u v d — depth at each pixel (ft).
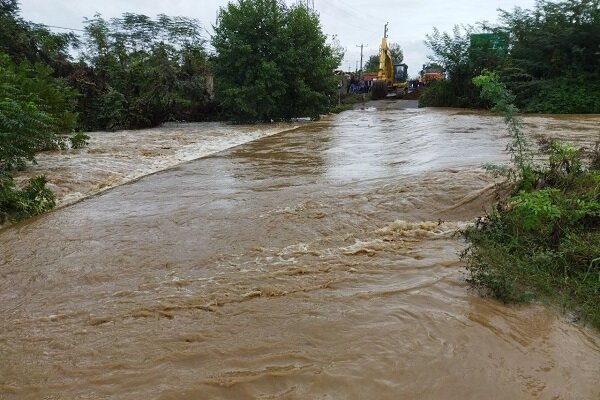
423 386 9.41
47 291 14.21
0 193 22.06
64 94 49.42
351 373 9.74
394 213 20.25
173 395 9.25
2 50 58.90
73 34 88.33
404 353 10.35
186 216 20.80
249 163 33.65
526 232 15.88
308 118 78.69
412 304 12.48
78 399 9.24
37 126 31.68
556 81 80.38
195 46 82.89
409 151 35.01
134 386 9.57
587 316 11.69
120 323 12.09
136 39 94.84
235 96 68.13
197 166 33.09
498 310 12.10
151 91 65.72
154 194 25.17
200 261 15.98
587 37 79.30
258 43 67.21
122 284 14.48
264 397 9.18
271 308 12.55
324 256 16.06
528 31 86.33
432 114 71.92
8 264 16.34
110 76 66.59
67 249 17.56
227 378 9.69
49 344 11.22
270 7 67.51
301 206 21.44
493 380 9.57
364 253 16.16
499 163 26.86
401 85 135.13
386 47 132.87
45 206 23.48
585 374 9.78
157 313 12.53
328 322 11.70
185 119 76.74
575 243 14.51
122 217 21.20
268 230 18.66
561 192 17.85
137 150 41.47
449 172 24.70
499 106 20.43
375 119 68.69
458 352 10.37
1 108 29.17
